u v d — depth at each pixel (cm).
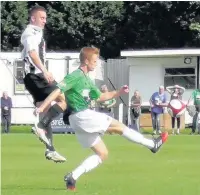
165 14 5238
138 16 5347
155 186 1075
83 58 1026
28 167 1394
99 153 1034
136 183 1116
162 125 3481
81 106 1021
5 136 2684
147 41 5359
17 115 4159
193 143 2236
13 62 4100
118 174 1258
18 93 4134
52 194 978
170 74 4044
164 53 3944
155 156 1669
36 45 1196
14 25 5400
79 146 2056
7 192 1003
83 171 1020
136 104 3381
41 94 1220
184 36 5303
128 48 5494
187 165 1433
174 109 3147
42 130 1177
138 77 4069
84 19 5403
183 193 989
